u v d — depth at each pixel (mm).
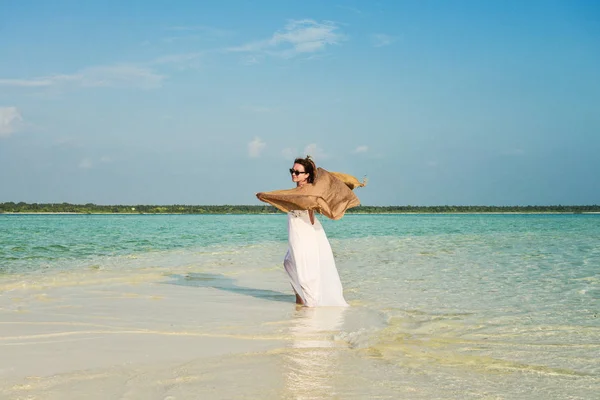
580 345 5344
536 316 6875
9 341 5406
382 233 33906
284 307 7688
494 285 9797
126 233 30703
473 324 6371
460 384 4090
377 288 9492
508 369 4508
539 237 26969
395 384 4070
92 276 11055
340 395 3816
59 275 11133
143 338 5602
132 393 3818
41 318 6633
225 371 4387
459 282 10219
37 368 4430
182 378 4184
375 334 5789
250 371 4395
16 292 8859
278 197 7859
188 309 7438
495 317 6805
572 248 18969
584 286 9602
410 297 8492
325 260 7934
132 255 16297
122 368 4453
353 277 11039
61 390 3873
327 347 5262
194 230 36969
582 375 4348
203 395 3785
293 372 4379
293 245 7879
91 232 31234
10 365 4508
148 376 4234
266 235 30234
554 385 4086
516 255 16141
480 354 4996
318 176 8211
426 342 5465
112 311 7203
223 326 6254
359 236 29734
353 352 5059
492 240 24406
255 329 6082
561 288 9383
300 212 7992
